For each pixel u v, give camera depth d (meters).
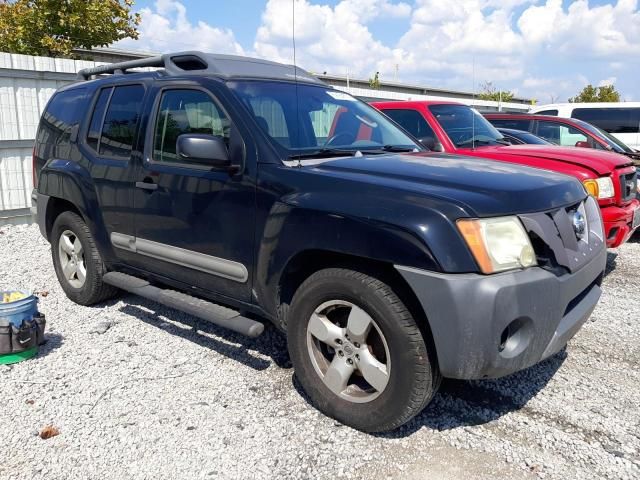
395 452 2.83
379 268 2.83
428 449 2.87
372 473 2.67
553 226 2.90
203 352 3.97
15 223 8.68
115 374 3.62
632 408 3.29
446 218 2.60
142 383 3.51
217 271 3.57
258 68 4.16
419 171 3.12
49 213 5.14
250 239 3.32
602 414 3.22
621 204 5.80
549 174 3.39
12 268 6.20
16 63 8.20
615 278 6.05
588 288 3.40
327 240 2.88
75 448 2.84
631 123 14.66
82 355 3.90
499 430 3.05
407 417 2.79
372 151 3.85
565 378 3.66
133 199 4.08
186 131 3.78
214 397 3.35
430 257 2.57
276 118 3.61
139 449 2.83
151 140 4.00
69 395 3.35
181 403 3.27
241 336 4.26
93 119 4.64
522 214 2.77
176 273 3.92
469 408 3.27
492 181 2.97
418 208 2.67
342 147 3.78
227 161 3.35
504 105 19.12
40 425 3.04
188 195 3.65
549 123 9.59
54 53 15.46
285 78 4.14
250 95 3.66
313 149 3.52
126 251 4.27
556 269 2.83
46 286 5.52
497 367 2.64
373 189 2.85
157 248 3.96
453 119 6.77
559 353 4.05
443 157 3.75
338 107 4.18
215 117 3.61
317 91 4.20
